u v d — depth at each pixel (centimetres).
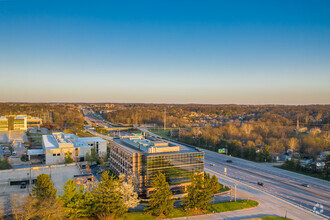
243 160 15525
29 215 5972
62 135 17225
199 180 7938
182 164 9469
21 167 12388
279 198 9294
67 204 6800
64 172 11512
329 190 10219
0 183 9944
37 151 14375
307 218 7694
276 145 18450
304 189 10281
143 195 9081
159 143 9950
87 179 9956
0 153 15425
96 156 14088
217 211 8006
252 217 7656
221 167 13688
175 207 8212
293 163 13525
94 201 6981
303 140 19150
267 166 14050
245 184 10831
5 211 7219
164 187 7269
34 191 6962
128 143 11406
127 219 7219
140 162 9288
